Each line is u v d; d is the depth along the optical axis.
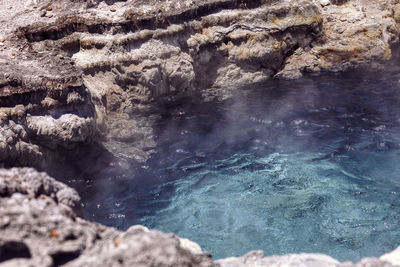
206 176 13.56
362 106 17.28
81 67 16.20
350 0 22.27
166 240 4.82
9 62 14.31
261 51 19.67
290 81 19.97
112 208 12.25
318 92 18.64
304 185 12.88
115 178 13.54
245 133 15.86
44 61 14.67
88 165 13.93
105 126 15.46
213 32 19.27
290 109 17.33
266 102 18.00
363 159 14.00
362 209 11.74
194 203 12.33
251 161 14.24
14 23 17.08
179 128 16.17
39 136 12.70
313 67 20.62
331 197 12.27
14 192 5.68
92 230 5.48
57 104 13.09
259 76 20.05
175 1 18.95
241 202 12.26
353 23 21.09
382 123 15.99
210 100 18.34
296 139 15.37
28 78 12.94
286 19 20.28
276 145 15.07
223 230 11.15
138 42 17.33
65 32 16.75
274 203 12.13
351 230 10.98
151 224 11.53
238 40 19.55
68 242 5.07
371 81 19.38
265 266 6.03
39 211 5.19
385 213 11.55
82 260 4.72
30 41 16.23
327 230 11.01
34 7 18.25
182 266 4.63
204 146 15.14
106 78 16.62
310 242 10.62
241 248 10.46
